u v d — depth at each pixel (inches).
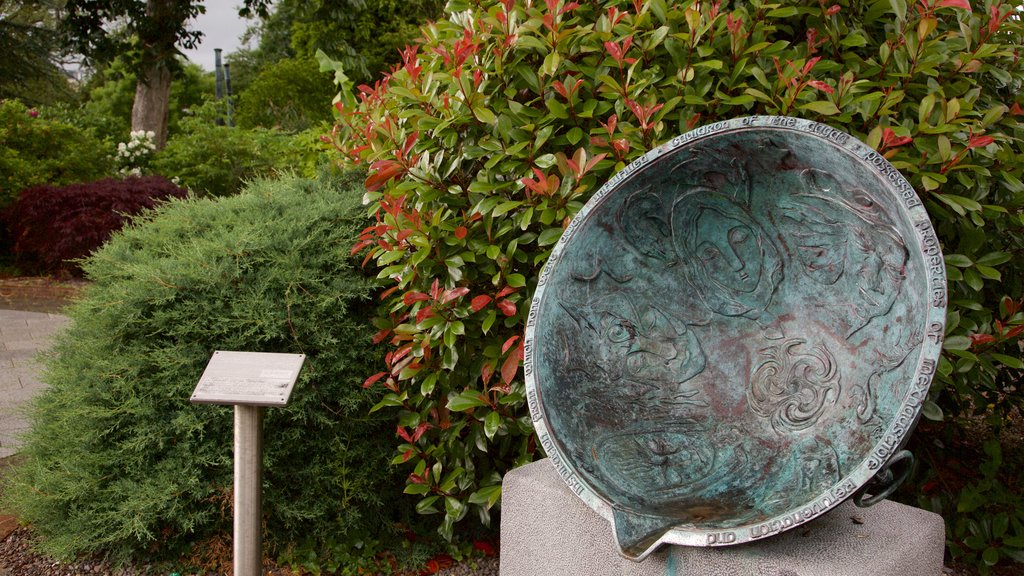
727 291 83.0
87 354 112.8
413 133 98.9
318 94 657.6
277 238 115.8
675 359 83.8
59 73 791.1
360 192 131.5
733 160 76.7
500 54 97.9
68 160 439.8
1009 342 100.3
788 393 75.9
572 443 76.9
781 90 91.0
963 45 89.1
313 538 113.3
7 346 236.7
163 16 549.0
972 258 93.0
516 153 95.0
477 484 109.3
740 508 69.2
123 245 124.8
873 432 64.7
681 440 79.5
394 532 116.8
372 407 112.3
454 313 98.0
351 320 114.0
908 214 63.1
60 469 110.7
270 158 457.1
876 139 83.0
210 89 1323.8
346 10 533.0
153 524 105.0
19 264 375.9
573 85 93.0
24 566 108.7
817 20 95.8
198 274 110.7
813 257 76.3
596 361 82.3
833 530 68.8
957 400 113.1
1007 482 120.0
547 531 79.1
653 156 79.4
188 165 450.0
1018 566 106.1
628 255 84.4
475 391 97.3
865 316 70.9
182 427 105.4
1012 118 94.7
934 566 70.4
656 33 92.0
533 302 81.7
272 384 86.3
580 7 98.7
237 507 87.8
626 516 69.1
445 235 98.8
